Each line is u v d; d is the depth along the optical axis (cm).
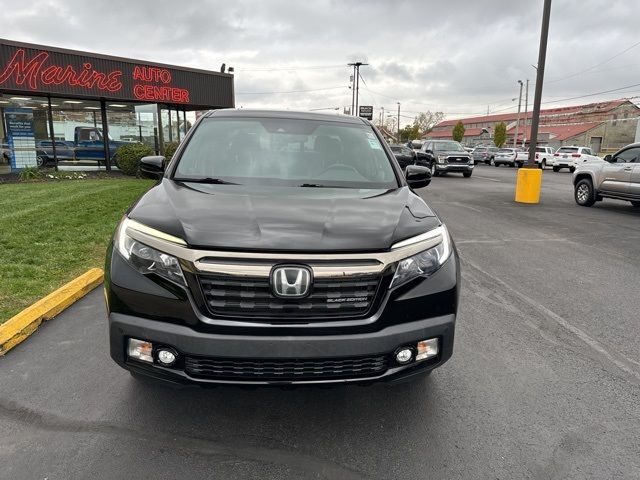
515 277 583
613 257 695
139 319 235
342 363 236
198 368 231
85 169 1798
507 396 308
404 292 241
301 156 356
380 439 261
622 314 462
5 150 1577
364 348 231
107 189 1198
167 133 2055
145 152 1605
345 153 367
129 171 1619
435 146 2525
